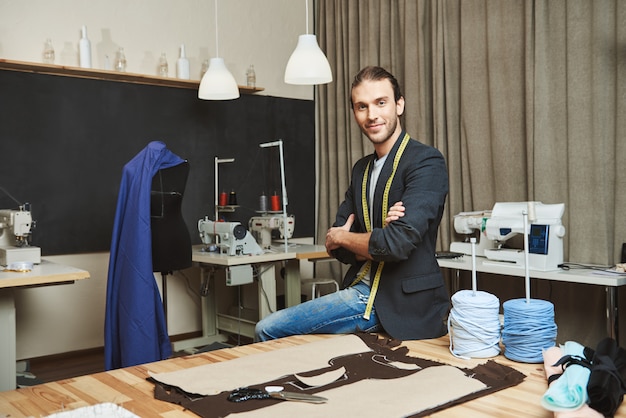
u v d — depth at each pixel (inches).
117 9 176.7
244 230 157.1
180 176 134.3
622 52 136.5
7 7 158.2
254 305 204.8
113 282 117.7
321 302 80.2
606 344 56.2
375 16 195.0
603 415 46.6
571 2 144.8
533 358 63.8
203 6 194.9
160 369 64.4
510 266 136.9
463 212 171.3
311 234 222.1
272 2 212.1
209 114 194.5
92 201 171.5
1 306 116.0
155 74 184.2
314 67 147.8
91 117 171.2
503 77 160.4
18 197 159.9
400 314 77.4
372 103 78.5
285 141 213.6
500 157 161.3
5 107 157.9
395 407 49.1
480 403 51.9
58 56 166.4
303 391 53.9
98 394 56.2
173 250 135.7
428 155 78.2
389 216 74.9
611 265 140.9
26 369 153.9
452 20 173.5
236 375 59.0
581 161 144.3
